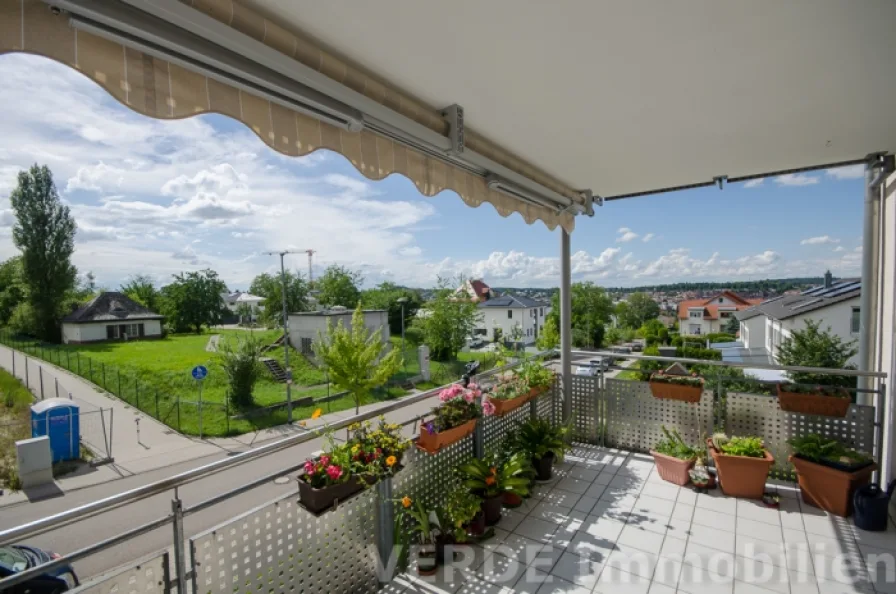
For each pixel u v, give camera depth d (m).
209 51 1.28
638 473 3.81
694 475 3.50
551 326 18.42
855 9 1.53
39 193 27.38
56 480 8.97
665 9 1.52
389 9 1.46
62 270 28.02
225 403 14.52
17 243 27.23
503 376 3.89
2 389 16.36
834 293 15.24
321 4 1.43
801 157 3.32
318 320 21.44
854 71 2.00
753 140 2.92
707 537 2.84
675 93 2.20
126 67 1.18
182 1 1.23
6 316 29.34
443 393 3.01
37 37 1.01
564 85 2.09
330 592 2.16
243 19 1.38
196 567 1.65
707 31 1.66
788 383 3.58
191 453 10.84
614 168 3.52
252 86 1.46
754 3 1.49
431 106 2.31
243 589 1.81
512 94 2.18
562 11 1.51
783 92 2.20
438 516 2.76
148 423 13.21
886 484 3.20
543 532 2.92
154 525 1.52
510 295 39.50
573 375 4.62
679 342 29.83
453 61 1.85
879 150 3.18
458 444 3.17
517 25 1.59
